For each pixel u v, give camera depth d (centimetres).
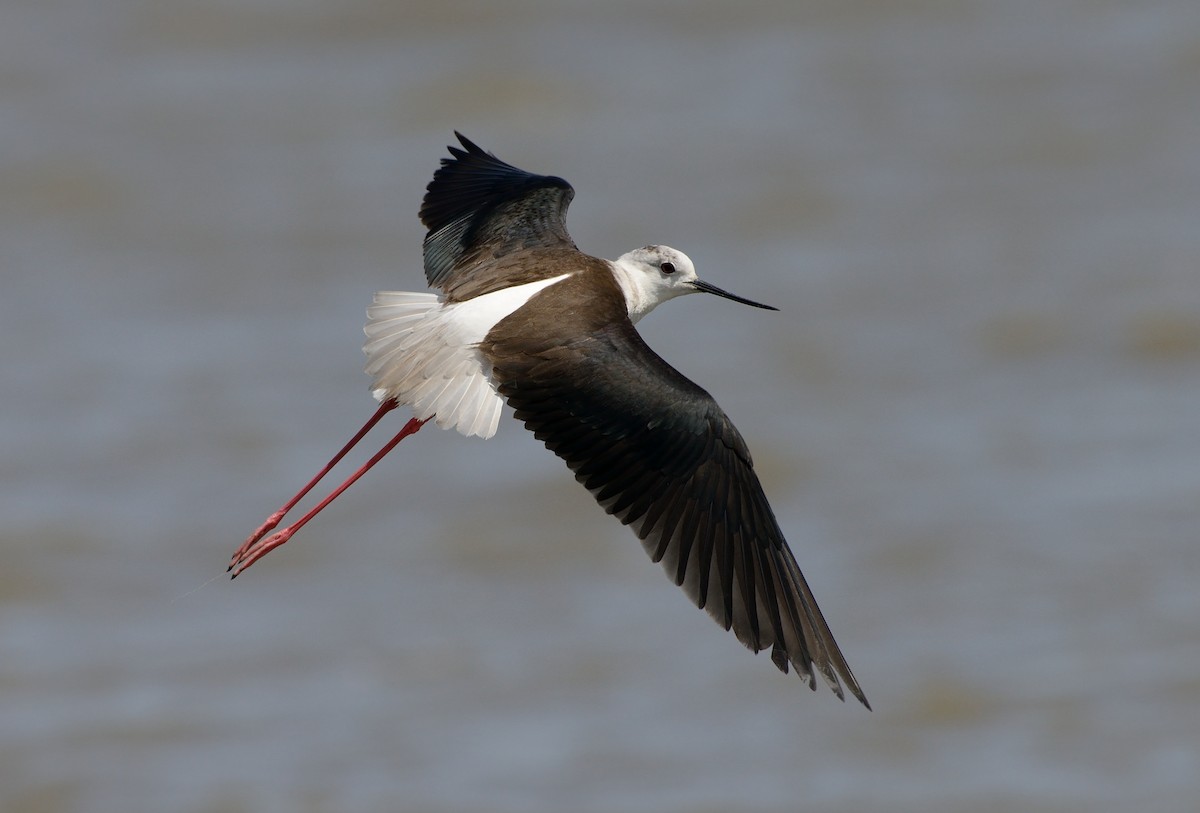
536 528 1589
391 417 1766
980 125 2433
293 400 1803
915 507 1566
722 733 1266
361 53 2700
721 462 670
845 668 649
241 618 1457
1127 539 1480
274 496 1641
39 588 1495
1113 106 2469
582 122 2488
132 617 1457
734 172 2316
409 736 1276
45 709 1330
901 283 2025
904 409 1762
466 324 725
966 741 1238
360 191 2300
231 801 1201
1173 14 2753
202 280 2094
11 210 2284
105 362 1898
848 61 2653
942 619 1387
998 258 2061
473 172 869
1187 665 1300
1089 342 1872
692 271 884
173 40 2766
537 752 1252
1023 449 1653
